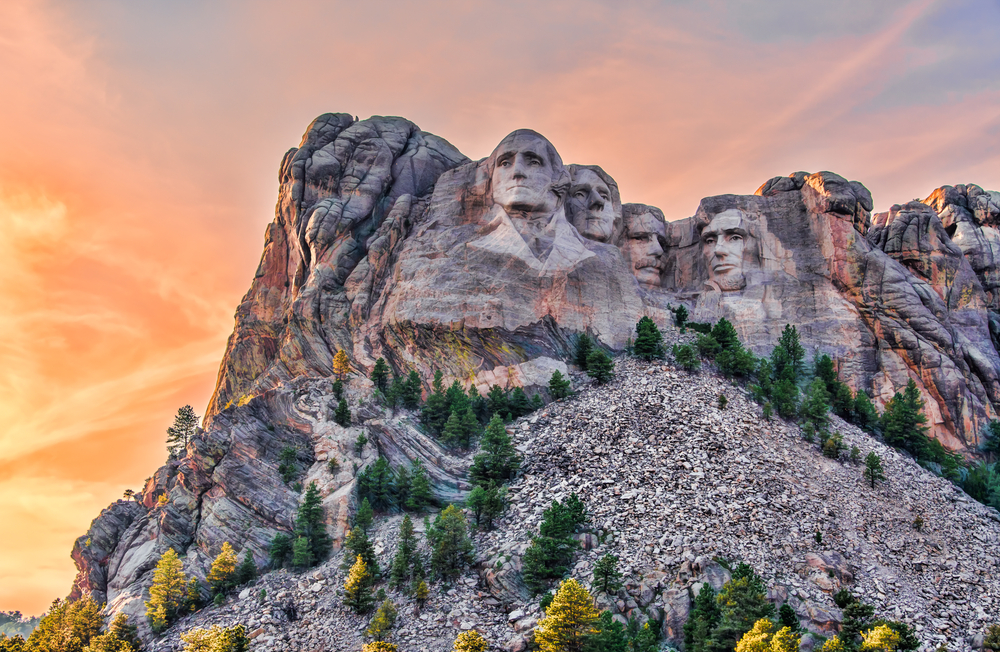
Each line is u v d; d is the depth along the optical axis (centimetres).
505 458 12706
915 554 11581
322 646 10356
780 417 13925
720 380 14638
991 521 12481
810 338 16312
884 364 15912
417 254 16212
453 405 13900
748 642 8681
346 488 12588
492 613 10450
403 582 11000
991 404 15875
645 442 12825
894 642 8962
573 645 9131
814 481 12475
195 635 10419
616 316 15962
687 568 10512
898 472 13162
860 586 10806
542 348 15138
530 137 16712
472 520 11938
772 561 10888
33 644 11488
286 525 12500
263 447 13462
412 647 10062
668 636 9906
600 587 10219
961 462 14450
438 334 15212
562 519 10894
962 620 10581
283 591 11356
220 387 16425
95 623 11606
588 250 16362
